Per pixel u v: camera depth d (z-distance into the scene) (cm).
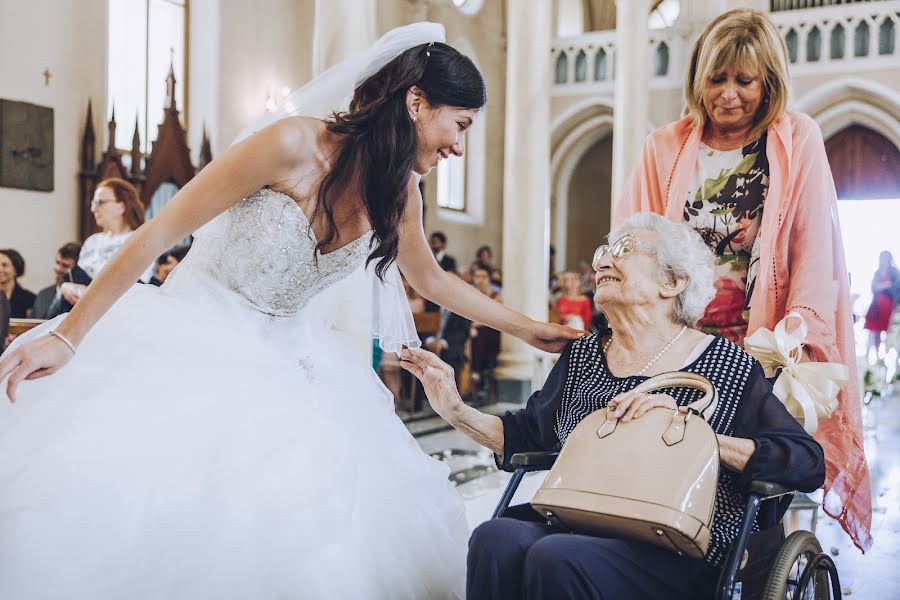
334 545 205
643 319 245
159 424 210
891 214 1717
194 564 196
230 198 212
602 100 1716
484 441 264
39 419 205
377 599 215
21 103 864
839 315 294
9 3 852
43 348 189
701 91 304
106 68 956
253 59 1174
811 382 258
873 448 758
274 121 238
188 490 204
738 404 234
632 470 203
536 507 212
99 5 946
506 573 218
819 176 291
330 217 222
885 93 1498
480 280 1081
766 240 290
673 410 211
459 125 230
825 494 294
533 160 854
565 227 1959
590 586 202
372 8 410
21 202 870
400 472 257
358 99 226
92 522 195
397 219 229
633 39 1007
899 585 370
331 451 221
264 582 197
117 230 528
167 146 972
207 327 229
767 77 294
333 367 261
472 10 1598
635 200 324
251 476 206
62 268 620
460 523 272
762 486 208
